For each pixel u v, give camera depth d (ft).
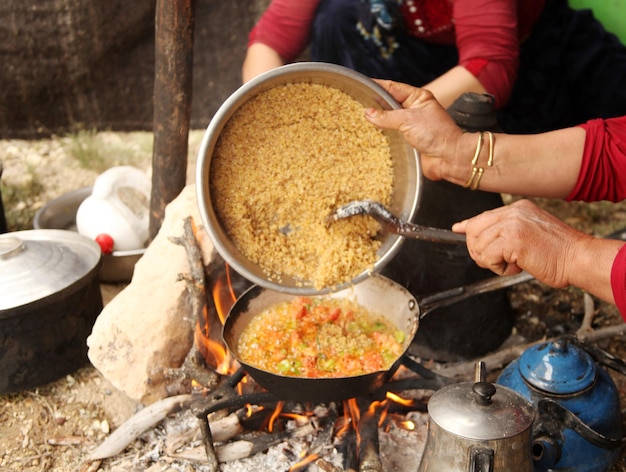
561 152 7.01
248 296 7.55
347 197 6.65
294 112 6.35
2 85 14.87
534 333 9.55
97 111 15.51
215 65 15.21
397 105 6.40
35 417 8.24
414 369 7.36
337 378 6.25
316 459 7.29
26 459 7.71
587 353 7.41
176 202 8.65
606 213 12.75
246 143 6.32
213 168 6.28
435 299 7.86
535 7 11.72
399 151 6.71
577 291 10.37
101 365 8.04
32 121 15.34
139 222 10.61
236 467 7.27
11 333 8.05
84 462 7.65
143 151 14.99
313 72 6.04
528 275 7.70
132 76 15.28
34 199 13.19
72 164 14.48
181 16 8.70
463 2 9.74
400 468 7.30
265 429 7.73
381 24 11.62
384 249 6.70
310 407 7.87
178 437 7.55
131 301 8.18
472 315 8.77
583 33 12.47
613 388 7.19
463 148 6.86
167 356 8.16
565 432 6.75
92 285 8.75
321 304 7.86
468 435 5.65
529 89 12.71
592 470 6.91
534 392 6.89
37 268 8.27
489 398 5.82
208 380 7.72
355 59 11.96
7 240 8.33
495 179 7.06
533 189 7.15
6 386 8.30
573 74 12.59
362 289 7.80
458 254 8.46
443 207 8.32
